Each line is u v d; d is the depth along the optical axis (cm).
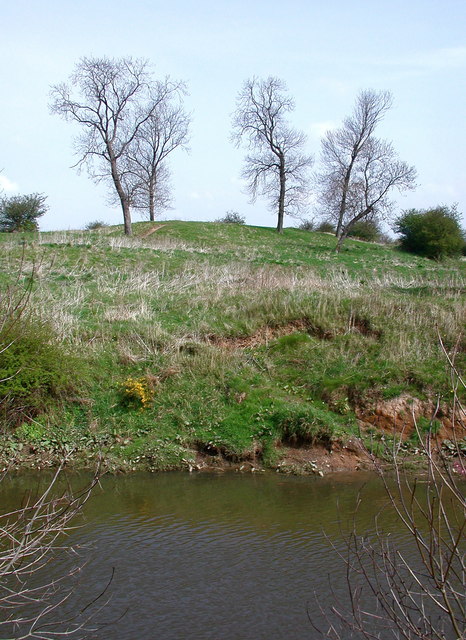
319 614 583
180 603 610
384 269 2953
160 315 1574
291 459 1111
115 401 1238
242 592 630
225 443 1132
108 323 1490
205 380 1282
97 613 591
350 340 1413
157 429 1177
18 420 1165
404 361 1302
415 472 1033
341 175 4725
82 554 721
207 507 888
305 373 1329
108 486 991
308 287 1817
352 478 1033
